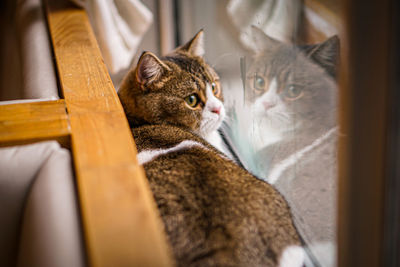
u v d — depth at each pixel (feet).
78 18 5.18
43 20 5.07
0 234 2.21
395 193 1.61
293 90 2.82
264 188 2.84
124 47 6.11
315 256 2.66
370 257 1.76
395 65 1.48
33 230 1.90
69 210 1.94
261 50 3.47
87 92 3.10
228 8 4.71
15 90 5.49
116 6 5.82
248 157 4.04
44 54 4.21
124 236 1.65
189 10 6.59
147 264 1.55
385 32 1.48
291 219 2.75
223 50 5.16
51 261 1.76
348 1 1.62
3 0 7.25
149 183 2.67
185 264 2.10
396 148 1.56
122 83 4.48
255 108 3.66
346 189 1.78
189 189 2.60
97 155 2.16
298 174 2.83
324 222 2.48
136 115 4.19
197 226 2.30
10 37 6.57
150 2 6.94
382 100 1.54
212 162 3.10
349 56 1.64
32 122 2.60
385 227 1.67
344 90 1.80
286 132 3.01
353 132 1.68
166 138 3.61
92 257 1.58
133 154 2.18
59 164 2.14
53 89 3.60
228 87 4.97
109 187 1.90
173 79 4.09
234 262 2.15
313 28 2.35
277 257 2.39
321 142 2.39
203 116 4.21
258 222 2.48
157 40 7.30
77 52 4.08
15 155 2.21
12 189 2.19
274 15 3.11
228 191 2.64
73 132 2.44
